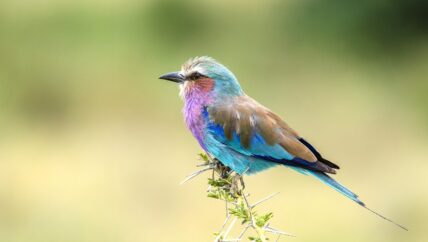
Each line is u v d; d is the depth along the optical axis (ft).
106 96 74.90
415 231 49.49
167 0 91.66
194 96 33.78
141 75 79.05
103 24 87.30
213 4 94.53
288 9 95.61
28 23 86.12
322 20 94.63
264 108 33.71
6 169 56.54
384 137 67.05
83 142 62.49
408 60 93.09
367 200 52.16
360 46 93.86
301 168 32.24
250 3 96.07
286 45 91.71
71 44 83.71
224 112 33.12
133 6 90.94
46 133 65.67
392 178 55.16
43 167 56.90
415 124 70.08
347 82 82.79
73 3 88.48
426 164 58.49
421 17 94.58
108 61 80.53
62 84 76.13
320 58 90.27
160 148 61.00
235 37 92.63
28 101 74.74
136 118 70.18
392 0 94.17
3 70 77.66
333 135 68.13
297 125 71.05
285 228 50.01
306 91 79.30
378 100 75.20
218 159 33.99
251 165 33.19
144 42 86.43
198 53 88.84
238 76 84.33
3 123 66.69
